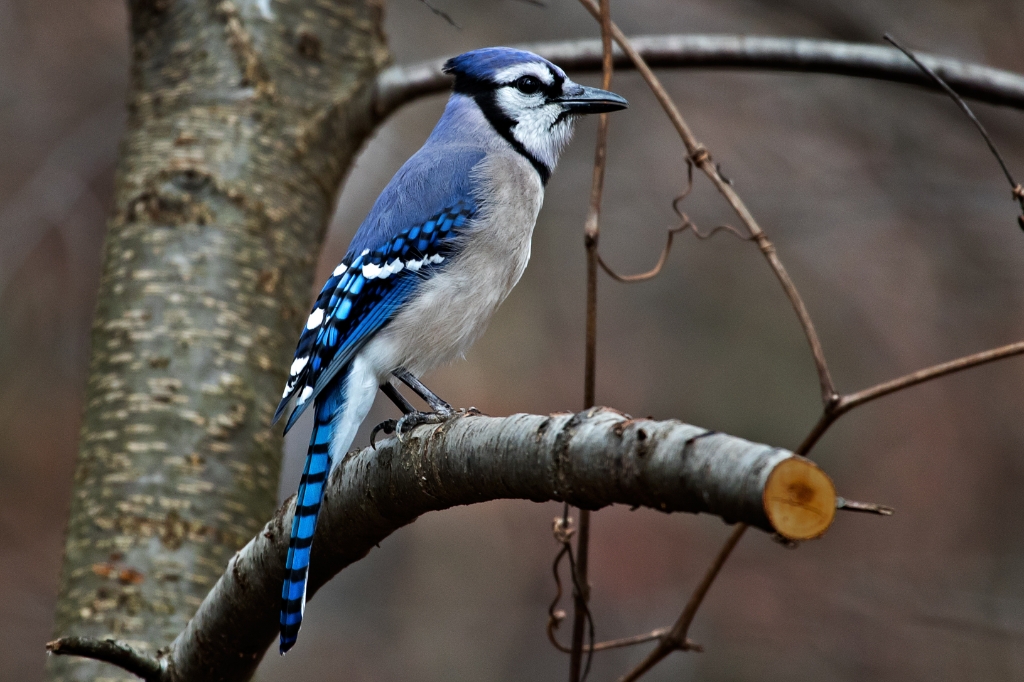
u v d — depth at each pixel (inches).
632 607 557.9
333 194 314.3
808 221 532.4
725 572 554.3
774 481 126.4
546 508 606.2
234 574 201.3
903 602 519.5
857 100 548.7
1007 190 510.9
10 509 518.0
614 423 148.6
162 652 213.3
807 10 514.3
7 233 418.0
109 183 470.6
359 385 267.9
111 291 286.5
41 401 500.1
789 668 520.1
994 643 510.3
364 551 201.3
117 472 266.2
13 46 540.1
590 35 591.8
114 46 551.2
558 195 548.7
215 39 306.2
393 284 273.9
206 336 279.4
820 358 231.0
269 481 279.3
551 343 588.4
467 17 594.2
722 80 564.4
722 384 584.1
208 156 294.7
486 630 584.4
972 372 587.8
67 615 255.9
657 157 560.4
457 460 173.0
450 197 281.6
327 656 584.4
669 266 582.6
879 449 594.6
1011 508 581.9
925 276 573.3
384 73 315.3
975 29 525.3
